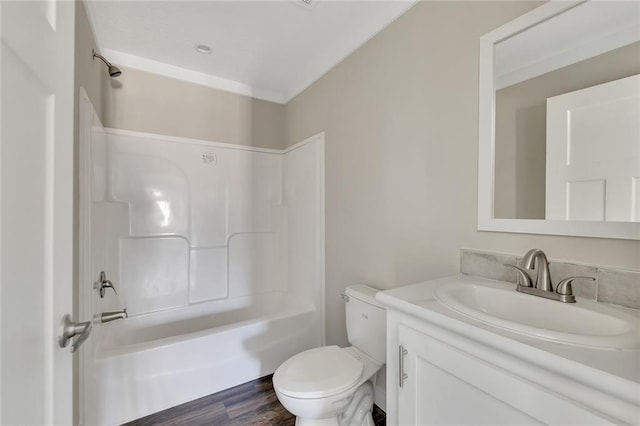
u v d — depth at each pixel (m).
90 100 1.53
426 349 0.82
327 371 1.29
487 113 1.11
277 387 1.20
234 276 2.53
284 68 2.24
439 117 1.30
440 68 1.30
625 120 0.80
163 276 2.22
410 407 0.87
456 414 0.73
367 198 1.73
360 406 1.37
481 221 1.13
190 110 2.32
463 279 1.11
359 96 1.78
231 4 1.54
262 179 2.66
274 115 2.70
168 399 1.65
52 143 0.58
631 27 0.79
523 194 1.01
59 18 0.61
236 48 1.97
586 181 0.87
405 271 1.47
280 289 2.72
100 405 1.49
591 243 0.85
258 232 2.64
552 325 0.83
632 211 0.78
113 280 1.98
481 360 0.68
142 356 1.61
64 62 0.63
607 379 0.47
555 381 0.55
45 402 0.54
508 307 0.93
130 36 1.84
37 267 0.52
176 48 1.98
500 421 0.63
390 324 0.96
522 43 1.02
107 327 1.89
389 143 1.57
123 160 2.07
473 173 1.17
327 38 1.85
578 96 0.89
